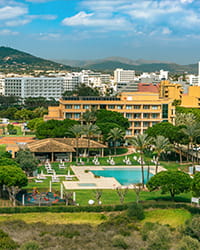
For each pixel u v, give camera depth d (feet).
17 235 208.95
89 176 357.20
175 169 392.27
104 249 193.47
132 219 237.66
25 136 569.64
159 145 331.16
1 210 237.66
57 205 254.47
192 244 197.77
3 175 253.24
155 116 543.80
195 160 432.66
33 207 241.55
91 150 455.22
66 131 467.52
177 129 424.46
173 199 269.85
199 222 219.00
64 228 221.66
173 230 224.74
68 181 334.65
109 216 242.17
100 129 454.81
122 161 426.10
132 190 309.63
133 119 533.96
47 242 199.82
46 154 428.56
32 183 321.52
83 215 241.55
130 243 201.77
